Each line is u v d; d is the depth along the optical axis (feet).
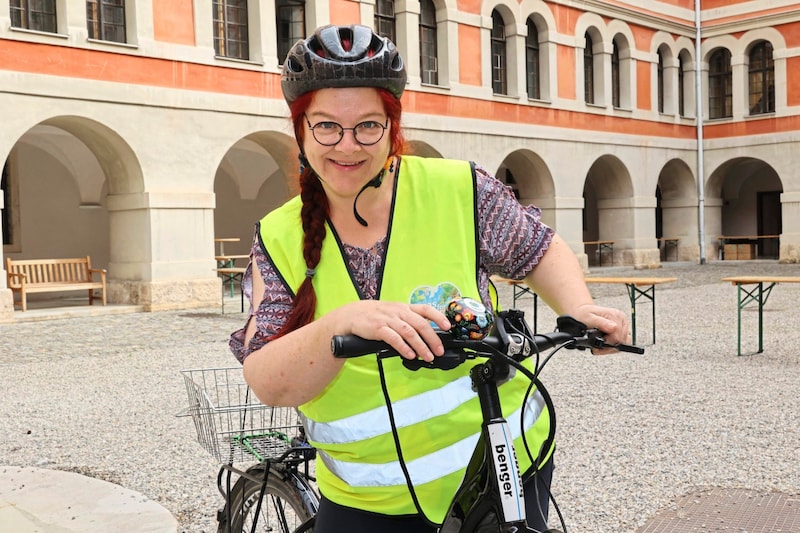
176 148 49.93
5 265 61.36
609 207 84.33
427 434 5.29
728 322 39.73
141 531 12.83
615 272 76.89
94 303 52.01
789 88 84.84
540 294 5.88
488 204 5.71
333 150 5.16
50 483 15.24
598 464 16.30
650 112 84.53
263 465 8.03
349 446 5.35
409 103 62.95
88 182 64.95
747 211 100.99
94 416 21.47
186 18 50.39
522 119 71.61
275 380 4.74
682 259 91.66
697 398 22.36
